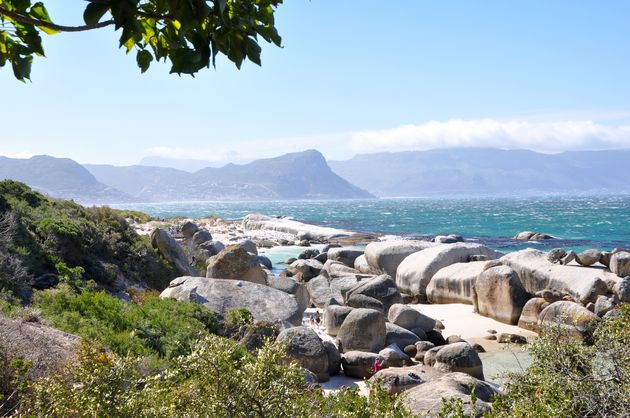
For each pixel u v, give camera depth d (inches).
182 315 756.0
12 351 379.2
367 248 1878.7
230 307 895.1
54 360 397.1
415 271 1581.0
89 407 199.6
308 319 1198.3
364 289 1285.7
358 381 770.2
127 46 105.8
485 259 1579.7
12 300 663.1
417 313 1073.5
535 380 328.8
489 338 1063.0
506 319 1189.1
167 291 940.6
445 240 2568.9
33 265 860.6
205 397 207.2
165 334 643.5
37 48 100.9
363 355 800.3
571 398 293.4
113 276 1002.7
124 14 84.4
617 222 4584.2
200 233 1876.2
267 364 209.9
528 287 1334.9
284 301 938.1
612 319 324.2
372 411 283.4
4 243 839.7
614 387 280.1
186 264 1312.7
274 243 3043.8
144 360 489.4
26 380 323.3
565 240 3122.5
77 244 998.4
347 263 2085.4
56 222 1016.9
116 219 1268.5
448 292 1448.1
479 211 7357.3
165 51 109.3
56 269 905.5
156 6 98.9
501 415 323.0
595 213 6146.7
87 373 208.7
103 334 567.2
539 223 4675.2
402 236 3538.4
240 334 762.2
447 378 584.1
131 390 209.6
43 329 492.1
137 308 723.4
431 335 1037.8
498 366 880.3
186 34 102.7
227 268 1152.8
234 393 204.1
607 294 1164.5
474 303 1298.0
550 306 1060.5
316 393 398.3
